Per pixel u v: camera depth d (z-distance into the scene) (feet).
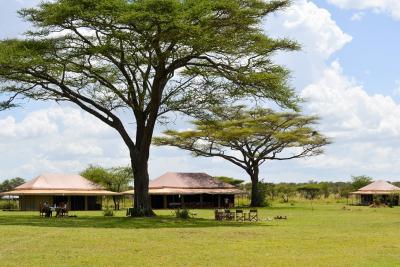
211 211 215.31
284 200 347.36
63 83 140.56
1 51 126.72
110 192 246.27
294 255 67.05
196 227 111.14
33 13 131.85
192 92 146.72
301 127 273.13
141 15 113.39
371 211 201.57
